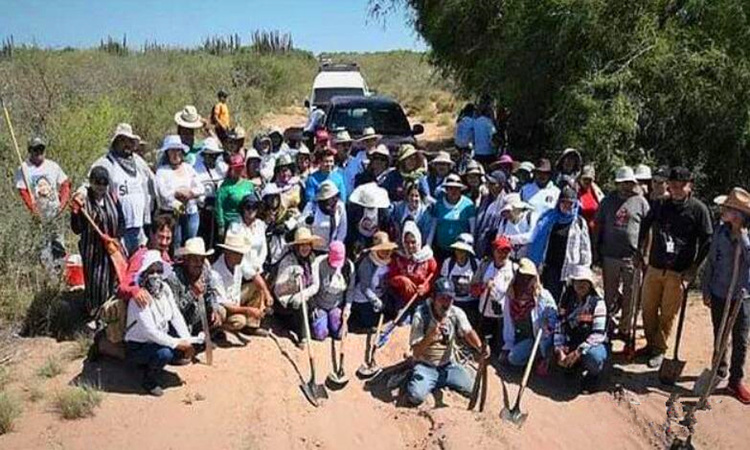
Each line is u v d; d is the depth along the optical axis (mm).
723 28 11430
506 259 7945
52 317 8109
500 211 8359
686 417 6617
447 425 6508
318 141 10648
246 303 8273
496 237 8219
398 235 8758
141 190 8023
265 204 8797
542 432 6551
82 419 6500
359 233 8883
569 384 7461
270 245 8836
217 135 18281
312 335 8195
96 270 7754
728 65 11125
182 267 7406
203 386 7125
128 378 7219
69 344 7824
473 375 7316
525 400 7090
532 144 15188
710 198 11594
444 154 9461
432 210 8734
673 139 11719
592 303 7266
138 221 7973
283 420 6617
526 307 7504
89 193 7703
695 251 7301
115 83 21672
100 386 6969
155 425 6449
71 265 8875
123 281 6918
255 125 24469
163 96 22344
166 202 8586
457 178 8641
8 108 14617
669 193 7355
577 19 11883
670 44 11508
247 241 8023
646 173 8852
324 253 8742
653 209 7480
